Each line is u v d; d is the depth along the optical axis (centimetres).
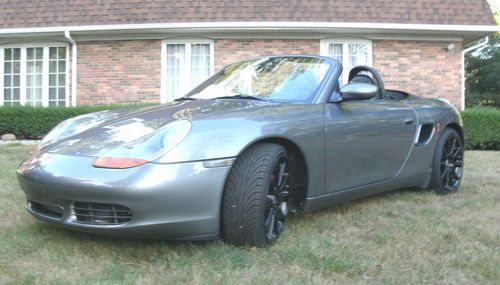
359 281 236
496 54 2089
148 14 1098
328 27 1062
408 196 430
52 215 271
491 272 251
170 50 1123
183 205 250
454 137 458
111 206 249
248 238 268
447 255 274
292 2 1101
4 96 1191
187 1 1107
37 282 227
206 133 261
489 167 635
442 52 1125
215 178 257
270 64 377
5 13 1149
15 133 1040
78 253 266
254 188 266
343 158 328
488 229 327
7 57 1185
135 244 280
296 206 313
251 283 228
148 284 226
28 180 269
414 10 1098
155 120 282
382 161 365
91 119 321
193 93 370
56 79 1166
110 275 237
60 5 1143
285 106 305
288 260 259
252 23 1055
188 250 270
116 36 1119
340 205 390
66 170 255
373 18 1080
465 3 1116
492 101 2089
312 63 363
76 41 1136
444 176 450
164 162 247
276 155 278
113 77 1128
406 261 265
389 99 421
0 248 272
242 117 279
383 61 1115
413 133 399
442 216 361
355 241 296
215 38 1105
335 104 332
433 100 461
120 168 246
